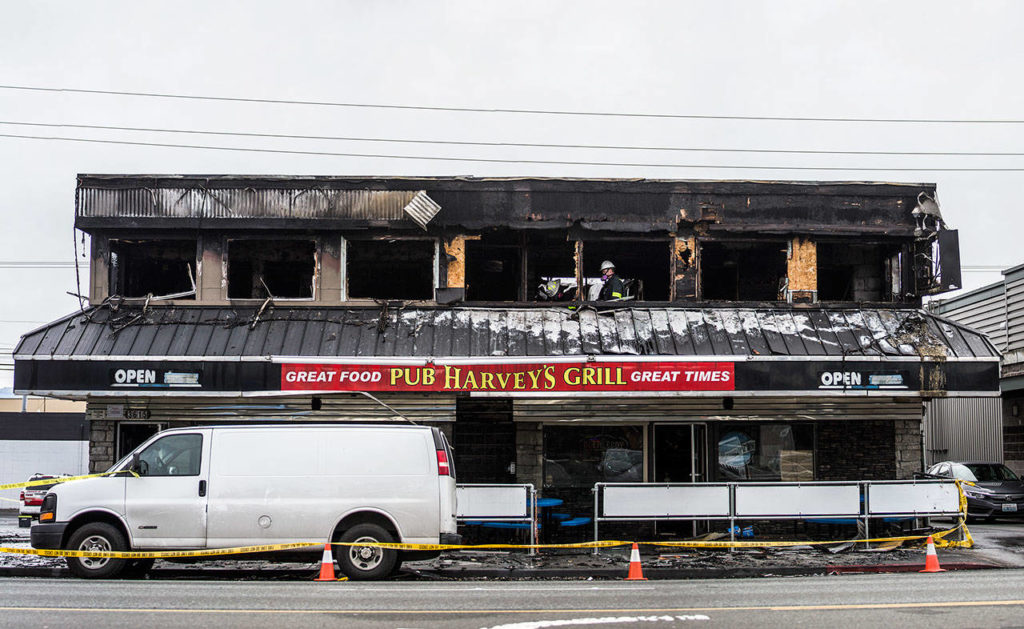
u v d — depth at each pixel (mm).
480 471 17531
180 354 16531
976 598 10219
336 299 17859
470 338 17188
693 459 17828
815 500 16062
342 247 17969
